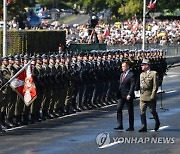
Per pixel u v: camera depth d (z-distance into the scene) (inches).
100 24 5339.6
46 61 1707.7
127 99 1494.8
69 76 1801.2
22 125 1596.9
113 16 6318.9
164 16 5718.5
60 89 1760.6
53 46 3174.2
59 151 1221.7
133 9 5920.3
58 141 1342.3
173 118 1758.1
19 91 1488.7
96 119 1720.0
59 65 1768.0
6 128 1533.0
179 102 2203.5
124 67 1512.1
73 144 1305.4
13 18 3993.6
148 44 4173.2
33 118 1640.0
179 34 4805.6
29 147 1262.3
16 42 2974.9
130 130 1508.4
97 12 6840.6
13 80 1481.3
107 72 2054.6
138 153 1208.8
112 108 1999.3
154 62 2413.9
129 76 1502.2
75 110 1877.5
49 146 1278.3
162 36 4547.2
